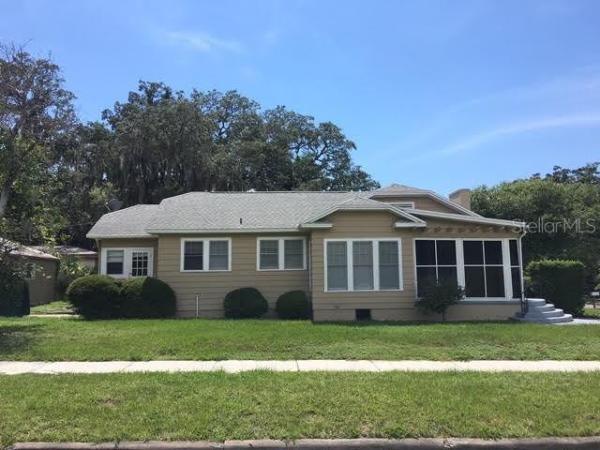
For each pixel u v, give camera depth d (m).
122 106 46.25
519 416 7.05
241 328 15.12
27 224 16.16
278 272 21.52
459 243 19.77
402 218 19.34
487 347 12.39
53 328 15.33
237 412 7.11
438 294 18.48
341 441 6.28
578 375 9.48
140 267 23.08
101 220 24.25
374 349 12.00
